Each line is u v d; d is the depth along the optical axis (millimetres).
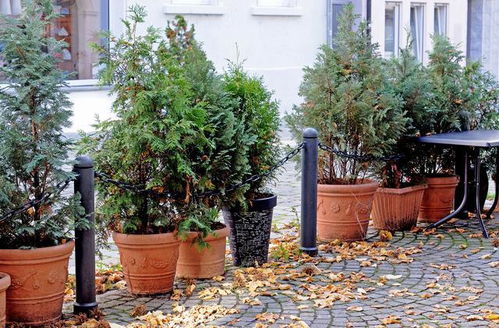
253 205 7172
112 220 6438
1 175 5551
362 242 8141
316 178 7648
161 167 6434
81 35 12609
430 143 8555
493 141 8156
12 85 5527
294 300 6336
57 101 5645
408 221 8773
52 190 5645
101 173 6129
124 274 6449
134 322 5824
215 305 6168
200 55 7129
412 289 6629
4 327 5246
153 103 6258
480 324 5766
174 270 6492
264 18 15133
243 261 7270
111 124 6398
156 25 13523
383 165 8523
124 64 6309
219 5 14352
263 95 7270
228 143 6688
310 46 15953
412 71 9117
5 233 5645
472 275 7027
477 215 8617
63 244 5641
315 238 7684
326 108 8242
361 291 6523
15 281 5512
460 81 9477
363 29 8461
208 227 6570
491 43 18797
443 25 18469
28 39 5562
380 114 8164
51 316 5660
